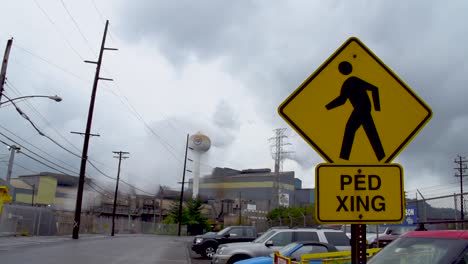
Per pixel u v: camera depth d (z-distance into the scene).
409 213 16.88
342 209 3.77
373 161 3.91
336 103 3.97
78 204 37.81
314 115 3.95
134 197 95.62
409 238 5.50
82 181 38.38
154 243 37.50
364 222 3.75
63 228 46.75
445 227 15.02
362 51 4.06
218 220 96.50
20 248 23.11
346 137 3.93
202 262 22.06
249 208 107.50
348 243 15.22
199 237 24.75
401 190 3.80
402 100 4.02
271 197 119.81
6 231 34.44
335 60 4.04
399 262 5.20
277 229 16.50
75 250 23.98
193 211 79.75
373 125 3.96
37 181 85.25
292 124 3.93
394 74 4.04
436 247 4.96
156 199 100.94
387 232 21.75
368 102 3.99
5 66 25.98
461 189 53.31
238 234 24.83
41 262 17.28
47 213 40.50
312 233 15.44
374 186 3.80
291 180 121.25
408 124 3.99
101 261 19.19
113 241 36.75
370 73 4.04
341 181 3.81
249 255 15.57
